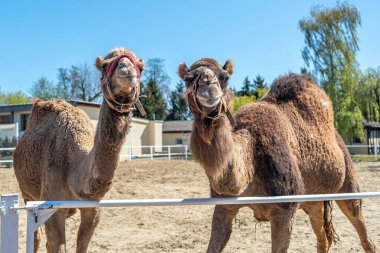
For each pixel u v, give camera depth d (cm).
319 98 577
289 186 449
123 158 3056
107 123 402
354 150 4106
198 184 1617
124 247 757
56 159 510
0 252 305
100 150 406
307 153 517
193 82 374
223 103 379
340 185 571
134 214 1063
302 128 527
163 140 5484
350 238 809
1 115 3338
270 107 512
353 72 3391
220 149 381
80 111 589
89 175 419
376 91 3416
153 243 784
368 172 2016
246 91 9106
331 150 548
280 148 463
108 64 397
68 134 527
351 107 3369
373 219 963
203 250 737
